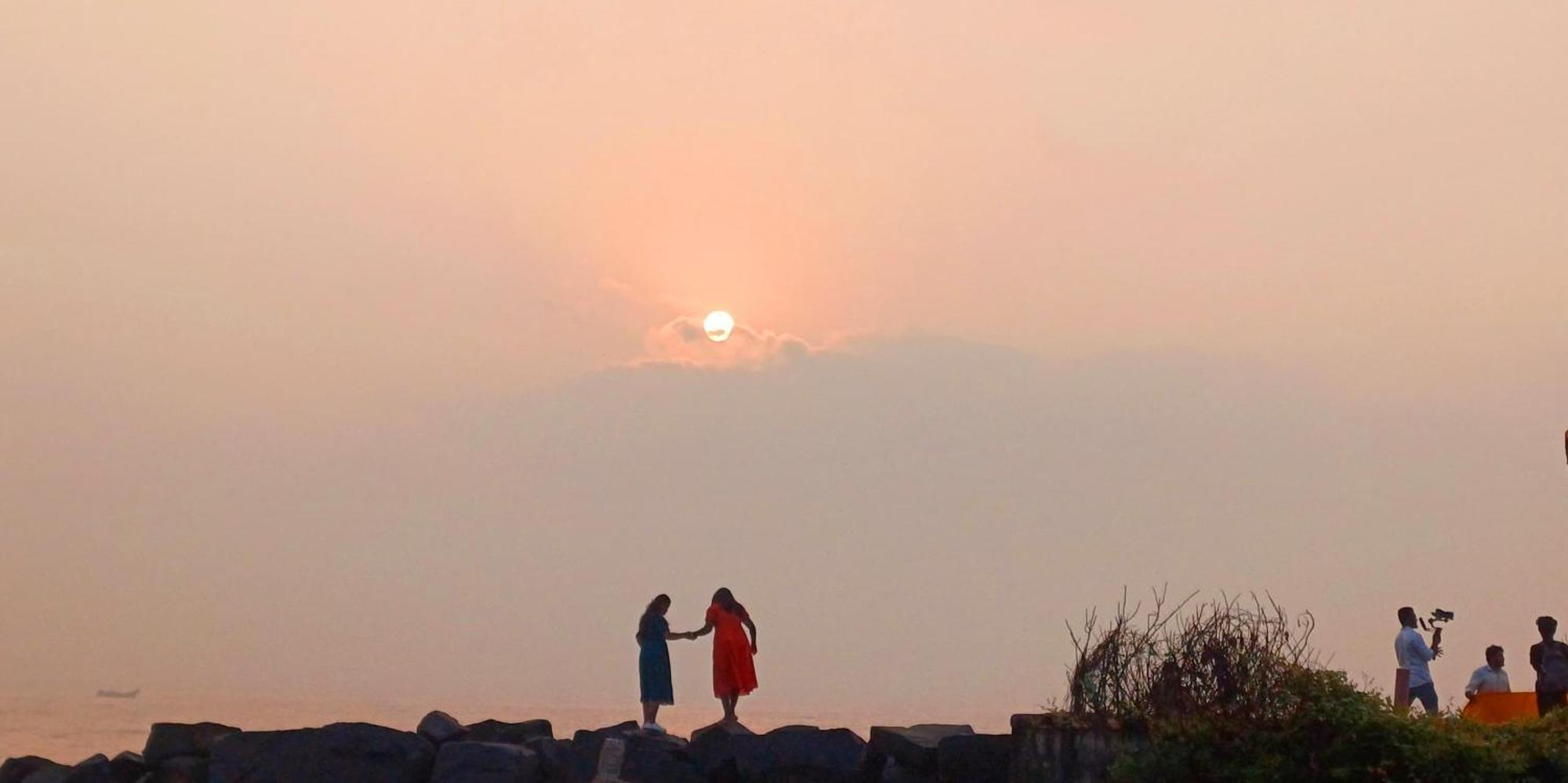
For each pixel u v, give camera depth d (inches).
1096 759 532.4
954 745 686.5
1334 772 474.0
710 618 824.3
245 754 716.0
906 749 714.2
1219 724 502.9
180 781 750.5
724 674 807.7
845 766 726.5
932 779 704.4
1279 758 483.8
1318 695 498.9
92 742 2733.8
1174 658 536.7
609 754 703.7
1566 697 762.8
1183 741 500.7
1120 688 544.4
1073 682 560.7
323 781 710.5
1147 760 505.0
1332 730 489.7
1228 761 496.7
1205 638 533.0
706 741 740.0
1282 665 518.6
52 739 2748.5
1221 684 521.0
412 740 725.3
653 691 815.7
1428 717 514.0
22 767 822.5
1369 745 481.7
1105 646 552.1
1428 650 830.5
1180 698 525.3
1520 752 494.6
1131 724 526.9
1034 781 564.4
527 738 775.1
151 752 769.6
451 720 786.2
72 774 764.6
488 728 791.1
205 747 772.6
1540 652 778.8
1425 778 471.8
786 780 725.3
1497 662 839.1
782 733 737.0
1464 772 477.7
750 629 828.0
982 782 677.9
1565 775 487.5
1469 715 751.1
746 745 733.9
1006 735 685.3
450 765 706.8
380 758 716.0
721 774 730.2
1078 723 546.0
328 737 718.5
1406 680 822.5
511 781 700.7
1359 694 506.0
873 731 742.5
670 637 826.2
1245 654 522.9
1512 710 784.9
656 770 729.6
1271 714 503.8
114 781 762.8
